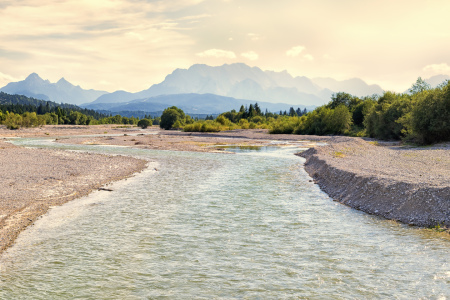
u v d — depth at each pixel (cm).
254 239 1350
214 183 2583
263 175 2961
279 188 2394
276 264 1112
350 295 913
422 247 1253
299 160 4081
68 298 907
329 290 940
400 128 6144
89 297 912
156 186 2458
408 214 1603
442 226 1445
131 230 1467
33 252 1223
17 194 2088
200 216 1683
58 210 1789
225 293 930
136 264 1119
